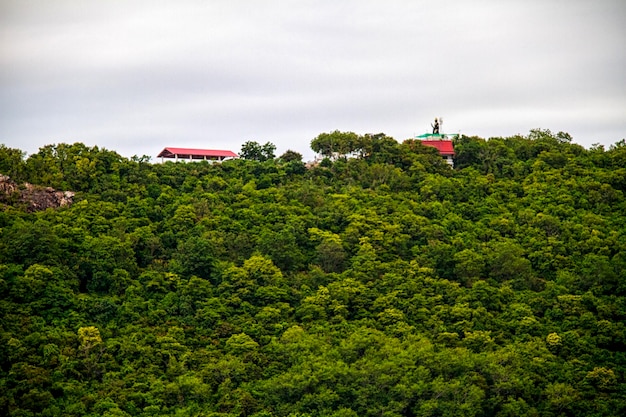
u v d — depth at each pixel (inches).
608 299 5644.7
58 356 4749.0
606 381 4963.1
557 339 5260.8
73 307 5187.0
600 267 5767.7
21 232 5477.4
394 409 4731.8
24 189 6254.9
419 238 6250.0
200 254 5679.1
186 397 4699.8
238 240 5944.9
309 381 4756.4
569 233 6299.2
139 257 5831.7
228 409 4638.3
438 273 5940.0
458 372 4968.0
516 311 5516.7
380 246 6087.6
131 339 5000.0
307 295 5595.5
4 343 4712.1
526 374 4985.2
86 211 6033.5
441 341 5226.4
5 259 5344.5
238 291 5492.1
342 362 4899.1
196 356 4968.0
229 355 4980.3
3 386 4451.3
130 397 4601.4
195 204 6343.5
